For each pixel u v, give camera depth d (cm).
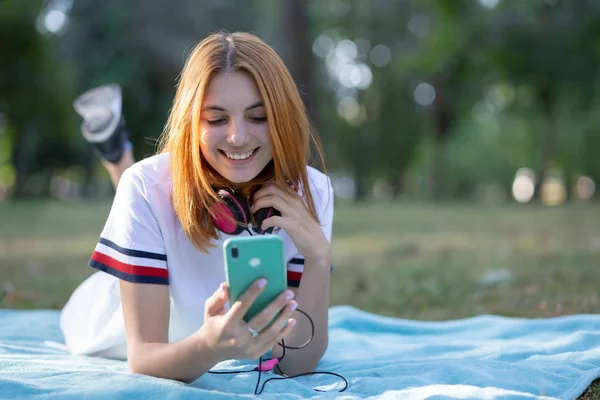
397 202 2888
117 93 427
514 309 458
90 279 327
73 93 2575
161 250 256
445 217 1588
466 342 343
